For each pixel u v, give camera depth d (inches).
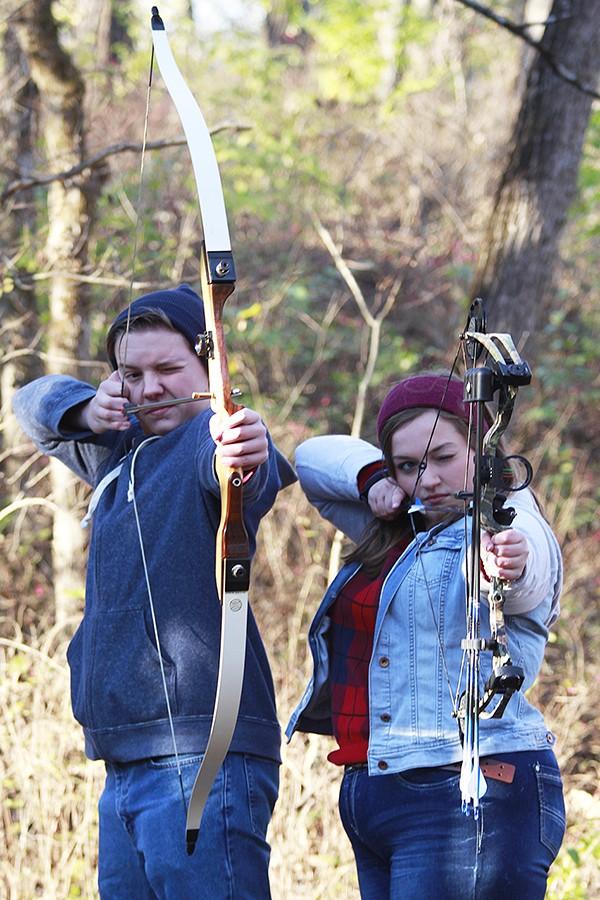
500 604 190.5
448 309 879.1
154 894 210.7
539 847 202.7
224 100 1096.2
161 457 219.9
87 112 621.0
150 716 207.0
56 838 337.4
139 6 1077.1
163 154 842.8
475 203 1073.5
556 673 527.8
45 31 489.1
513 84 1095.6
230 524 187.6
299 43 1401.3
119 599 212.2
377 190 1091.9
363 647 222.8
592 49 569.3
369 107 1195.9
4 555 562.9
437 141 1151.0
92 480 247.4
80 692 216.4
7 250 523.8
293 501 570.9
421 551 215.0
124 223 576.1
